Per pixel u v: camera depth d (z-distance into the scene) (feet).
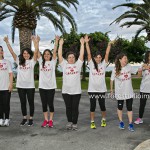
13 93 48.44
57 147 16.97
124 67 20.74
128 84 20.71
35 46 21.61
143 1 63.93
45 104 21.76
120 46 71.26
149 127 21.90
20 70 21.66
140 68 21.99
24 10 59.11
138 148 16.20
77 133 20.15
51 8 60.64
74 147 16.92
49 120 22.50
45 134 19.90
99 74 20.92
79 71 20.79
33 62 21.63
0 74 21.40
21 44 61.05
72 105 21.01
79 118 25.68
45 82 21.26
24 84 21.66
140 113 23.04
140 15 66.95
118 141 18.16
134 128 21.56
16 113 28.40
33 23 59.98
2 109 22.33
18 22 59.31
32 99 22.06
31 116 22.41
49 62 21.31
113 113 28.30
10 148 16.83
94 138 18.85
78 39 81.61
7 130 21.06
